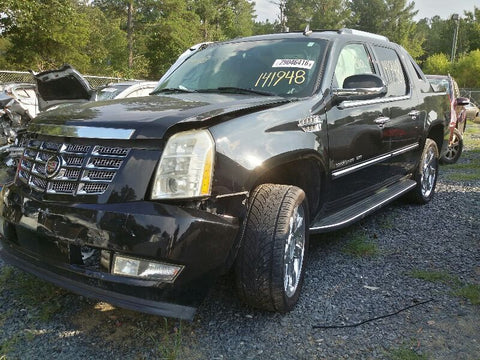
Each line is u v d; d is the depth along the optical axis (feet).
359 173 13.24
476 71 168.66
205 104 9.80
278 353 8.60
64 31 103.96
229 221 8.52
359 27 254.68
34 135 9.72
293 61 12.55
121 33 130.11
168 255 7.79
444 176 26.21
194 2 161.38
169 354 8.37
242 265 9.18
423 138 17.58
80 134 8.64
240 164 8.68
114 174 8.22
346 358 8.48
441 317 9.93
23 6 91.50
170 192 8.07
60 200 8.52
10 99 24.52
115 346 8.68
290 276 9.89
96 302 10.26
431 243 14.51
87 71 117.91
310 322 9.68
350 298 10.76
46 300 10.26
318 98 11.39
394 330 9.42
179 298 8.09
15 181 9.93
